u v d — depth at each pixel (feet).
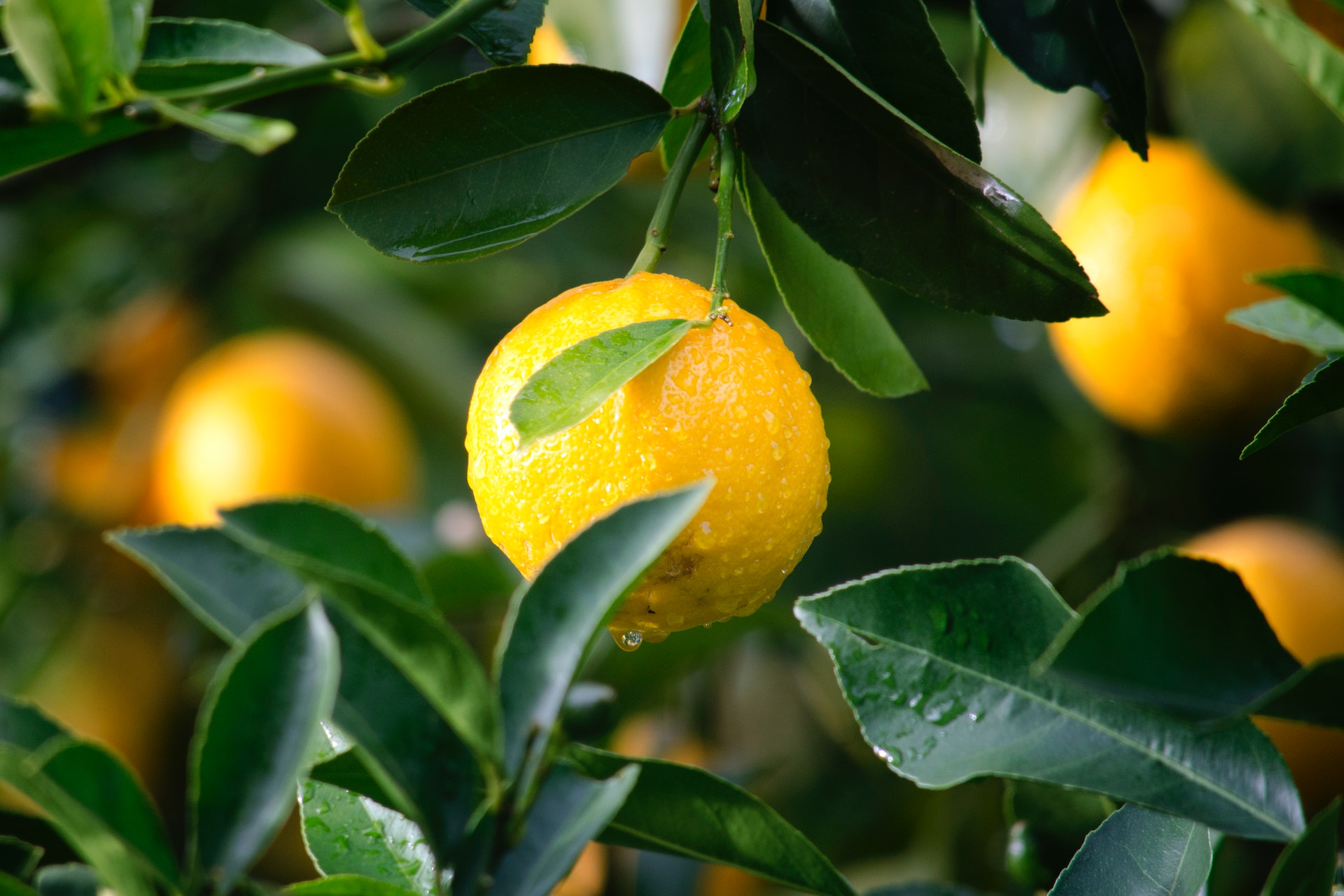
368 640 2.27
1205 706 2.28
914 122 2.43
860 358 2.61
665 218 2.48
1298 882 2.26
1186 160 3.25
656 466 2.39
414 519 3.53
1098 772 2.37
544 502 2.42
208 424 3.93
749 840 2.40
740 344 2.43
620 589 2.22
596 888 3.16
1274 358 3.21
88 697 3.90
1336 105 2.60
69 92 2.33
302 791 2.45
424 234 2.45
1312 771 2.92
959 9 3.27
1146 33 3.31
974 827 3.41
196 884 2.18
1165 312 3.21
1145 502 3.67
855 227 2.47
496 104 2.43
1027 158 3.31
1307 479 3.63
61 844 2.44
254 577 2.31
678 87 2.59
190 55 2.46
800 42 2.42
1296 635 3.05
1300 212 3.28
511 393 2.44
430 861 2.42
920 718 2.41
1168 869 2.38
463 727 2.23
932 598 2.43
